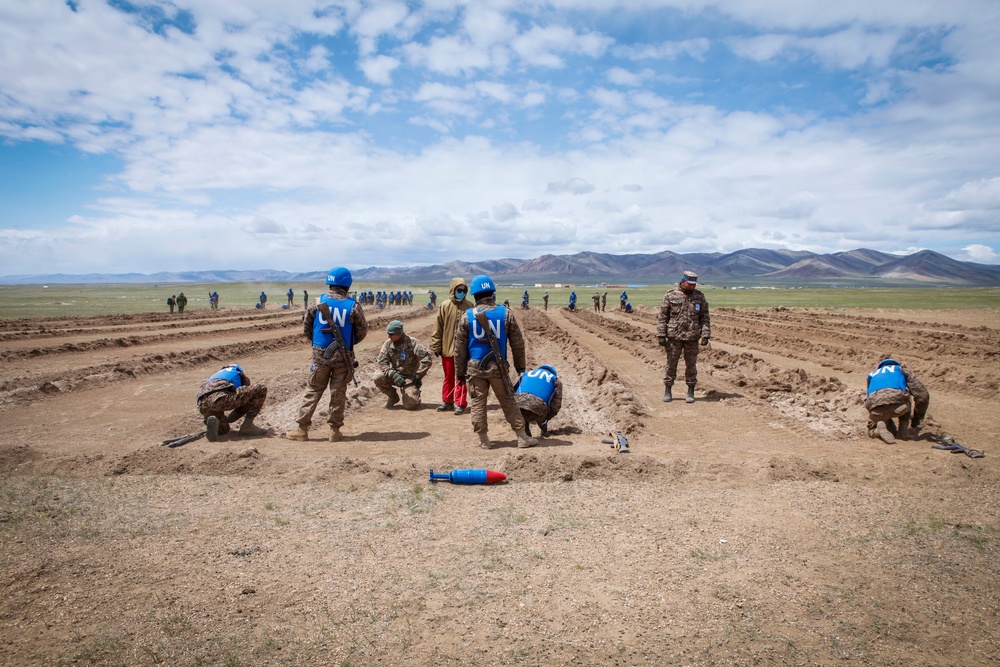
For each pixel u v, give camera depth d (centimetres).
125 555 425
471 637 321
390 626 332
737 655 304
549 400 789
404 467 631
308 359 1780
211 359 1684
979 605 354
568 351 1922
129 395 1141
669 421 905
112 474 627
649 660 300
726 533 462
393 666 297
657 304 6806
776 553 425
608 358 1745
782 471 616
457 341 742
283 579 389
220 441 786
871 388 775
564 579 387
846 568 400
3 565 407
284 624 335
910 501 531
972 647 313
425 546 441
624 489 579
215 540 452
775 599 359
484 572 397
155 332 2600
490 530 472
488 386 751
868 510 509
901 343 1992
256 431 825
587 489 580
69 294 11212
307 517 503
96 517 500
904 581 383
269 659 303
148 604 357
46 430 855
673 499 547
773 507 520
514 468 629
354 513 512
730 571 396
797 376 1236
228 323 3359
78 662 301
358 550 434
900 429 778
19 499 543
